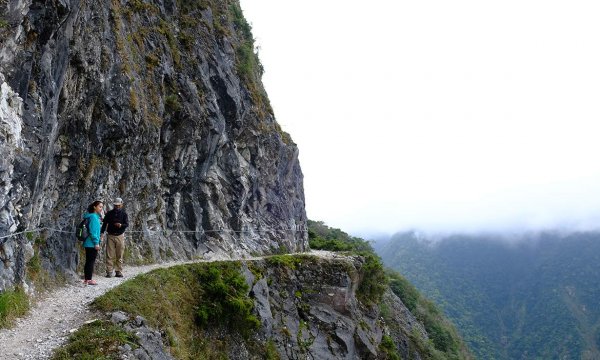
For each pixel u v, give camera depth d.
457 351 66.25
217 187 25.50
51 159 12.20
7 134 9.53
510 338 125.69
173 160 21.38
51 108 11.59
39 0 10.62
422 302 74.56
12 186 9.66
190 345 13.47
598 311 125.00
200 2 27.48
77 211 14.49
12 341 8.09
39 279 11.12
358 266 27.56
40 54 11.02
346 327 22.92
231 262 18.22
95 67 14.66
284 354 19.34
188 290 15.05
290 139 38.53
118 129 15.94
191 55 24.28
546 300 136.38
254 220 30.06
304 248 37.50
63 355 7.74
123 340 8.69
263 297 19.09
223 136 25.91
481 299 145.50
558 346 114.06
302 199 40.41
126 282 12.07
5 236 9.30
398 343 50.09
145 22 20.72
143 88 18.45
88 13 14.42
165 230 20.92
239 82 29.44
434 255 175.12
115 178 16.72
